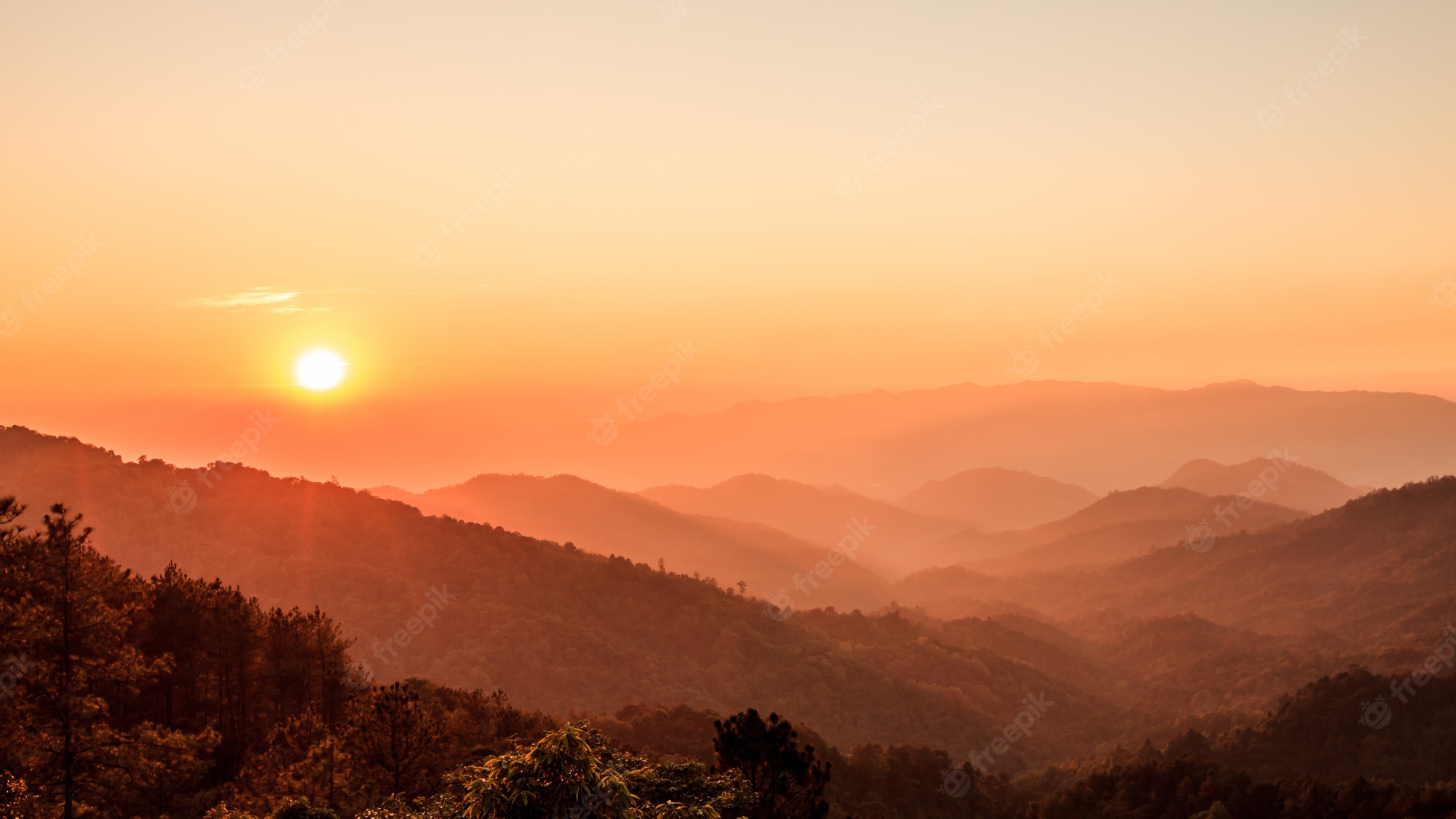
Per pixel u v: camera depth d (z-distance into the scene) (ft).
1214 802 364.99
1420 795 334.44
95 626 107.96
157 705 186.60
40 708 103.14
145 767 110.93
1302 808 354.33
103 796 108.58
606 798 59.11
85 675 107.14
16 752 99.81
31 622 100.89
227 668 196.44
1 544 102.68
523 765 58.23
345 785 135.44
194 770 142.20
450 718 187.83
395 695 145.89
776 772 112.88
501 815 56.70
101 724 108.06
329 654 209.36
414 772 145.89
